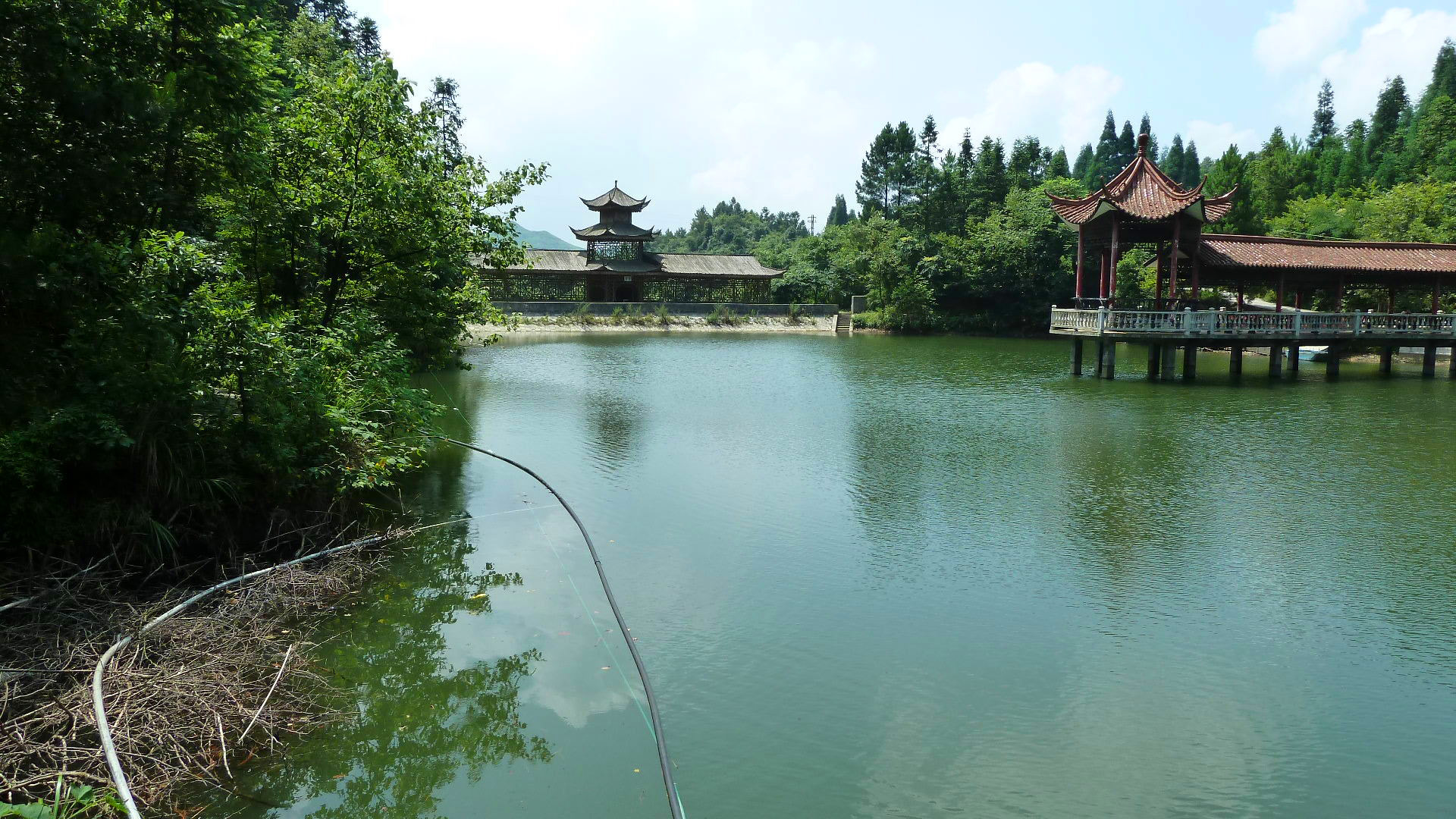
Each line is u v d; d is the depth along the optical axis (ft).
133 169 30.50
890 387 93.71
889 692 23.12
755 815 17.52
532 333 188.34
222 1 31.42
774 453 55.16
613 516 39.47
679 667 24.32
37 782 16.34
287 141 43.93
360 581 29.81
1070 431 64.08
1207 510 41.83
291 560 29.50
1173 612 29.09
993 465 52.08
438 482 44.65
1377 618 28.73
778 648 25.68
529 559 33.12
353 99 46.19
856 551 35.04
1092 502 43.14
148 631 22.59
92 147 28.27
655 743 20.31
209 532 29.04
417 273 49.52
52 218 28.58
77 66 27.37
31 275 25.75
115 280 27.61
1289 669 25.02
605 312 221.05
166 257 28.73
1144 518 40.34
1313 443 59.77
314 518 32.78
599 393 84.69
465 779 18.69
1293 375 107.45
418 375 92.22
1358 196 217.97
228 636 23.53
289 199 43.01
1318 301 154.20
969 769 19.54
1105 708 22.53
